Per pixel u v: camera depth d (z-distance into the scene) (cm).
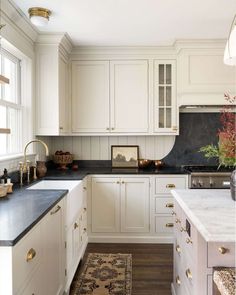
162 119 404
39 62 353
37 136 368
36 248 170
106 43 383
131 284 274
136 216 382
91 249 360
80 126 404
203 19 306
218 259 151
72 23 314
